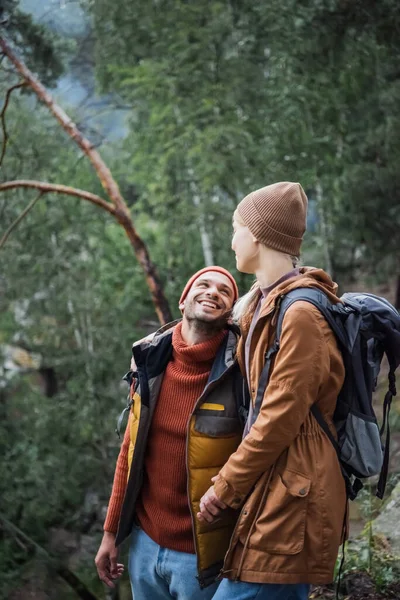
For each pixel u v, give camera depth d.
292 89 7.07
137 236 6.89
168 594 2.18
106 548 2.27
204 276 2.07
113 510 2.26
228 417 2.01
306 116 7.21
